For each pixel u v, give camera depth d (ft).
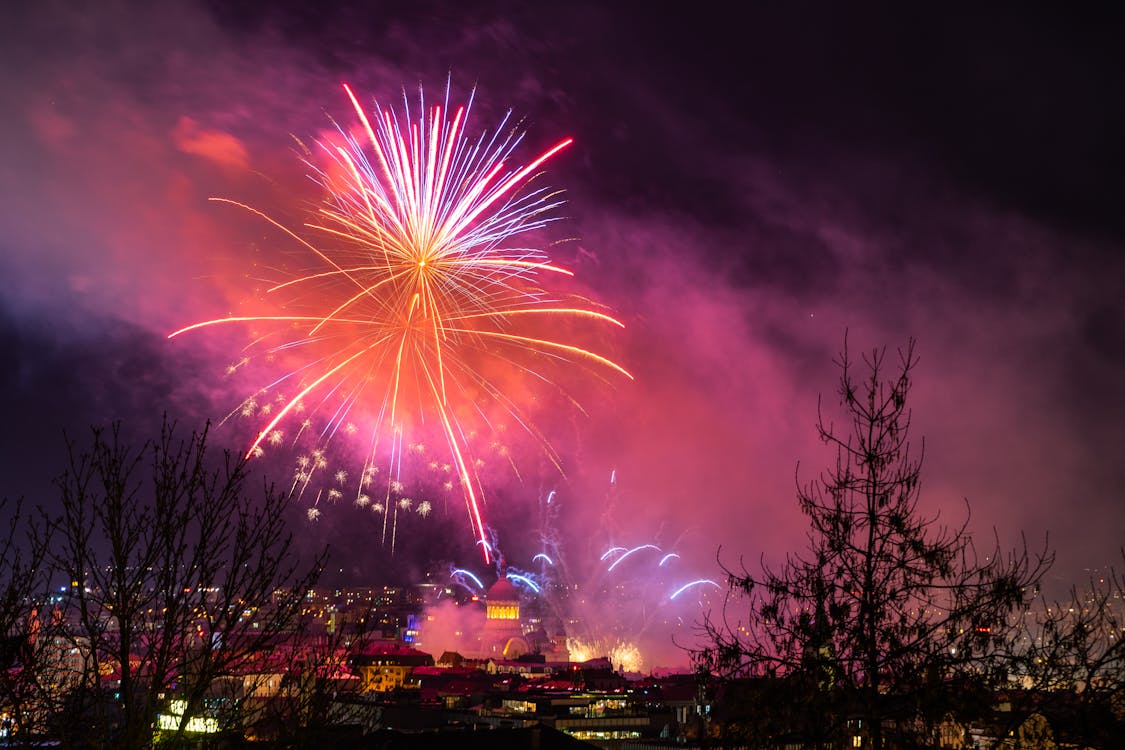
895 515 88.84
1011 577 84.33
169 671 84.12
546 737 277.64
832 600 87.76
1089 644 79.97
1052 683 79.77
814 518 90.84
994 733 80.84
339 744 95.45
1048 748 80.53
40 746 82.33
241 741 87.30
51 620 84.58
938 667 82.33
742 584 91.86
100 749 80.33
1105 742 75.82
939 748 80.94
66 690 85.20
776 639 89.61
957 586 85.71
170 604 83.30
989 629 83.25
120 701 84.64
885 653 84.79
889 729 85.66
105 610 83.35
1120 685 77.20
